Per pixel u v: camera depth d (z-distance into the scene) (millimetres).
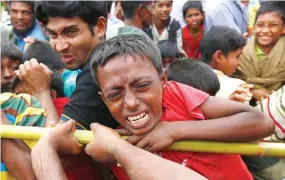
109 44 1427
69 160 1589
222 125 1446
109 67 1379
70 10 1658
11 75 2395
